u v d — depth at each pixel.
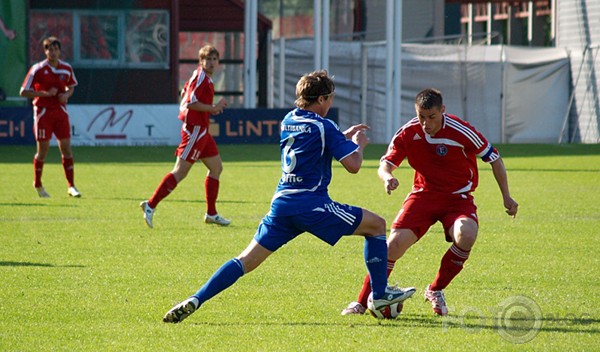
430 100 17.12
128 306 18.16
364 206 35.44
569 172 51.00
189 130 29.91
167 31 84.62
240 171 51.38
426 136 17.73
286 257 24.14
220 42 100.94
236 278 16.58
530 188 42.38
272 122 75.38
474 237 17.19
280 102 87.38
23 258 23.77
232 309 17.97
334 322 16.92
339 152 15.97
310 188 16.30
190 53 100.38
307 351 14.80
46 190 40.91
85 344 15.22
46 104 37.66
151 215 29.45
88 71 83.69
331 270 22.27
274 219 16.45
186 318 17.17
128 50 84.25
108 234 28.19
